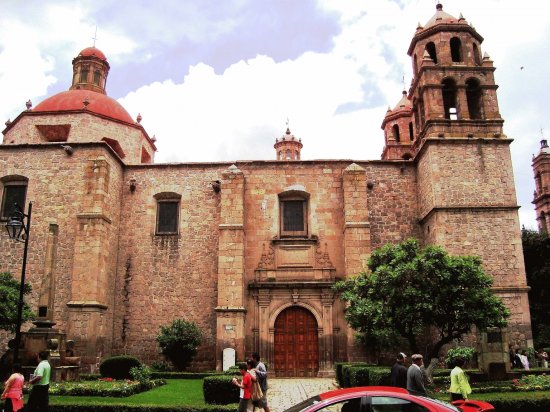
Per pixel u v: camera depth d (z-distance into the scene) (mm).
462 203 24609
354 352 23906
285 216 27547
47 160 26266
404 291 16969
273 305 25672
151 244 27078
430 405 7531
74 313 23234
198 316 26031
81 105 30281
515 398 12859
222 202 25797
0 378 18469
